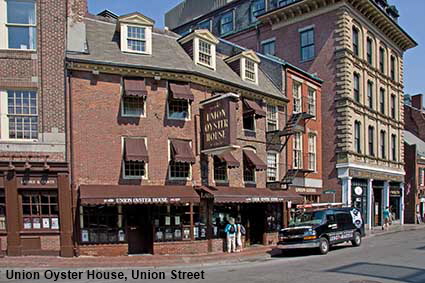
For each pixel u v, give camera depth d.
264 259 19.61
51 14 19.09
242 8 42.31
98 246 18.77
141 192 18.98
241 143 24.03
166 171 20.52
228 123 19.84
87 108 19.05
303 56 35.47
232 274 14.65
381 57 40.28
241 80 25.19
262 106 25.58
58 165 18.30
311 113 30.75
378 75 38.69
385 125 39.94
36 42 18.83
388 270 14.81
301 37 35.66
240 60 25.66
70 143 18.62
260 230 25.05
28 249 17.92
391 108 41.66
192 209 20.64
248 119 25.03
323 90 33.81
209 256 19.58
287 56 36.44
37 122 18.55
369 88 37.44
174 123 20.94
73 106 18.77
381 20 38.00
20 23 18.84
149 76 20.44
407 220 45.31
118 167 19.44
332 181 32.91
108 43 21.02
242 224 24.00
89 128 19.00
